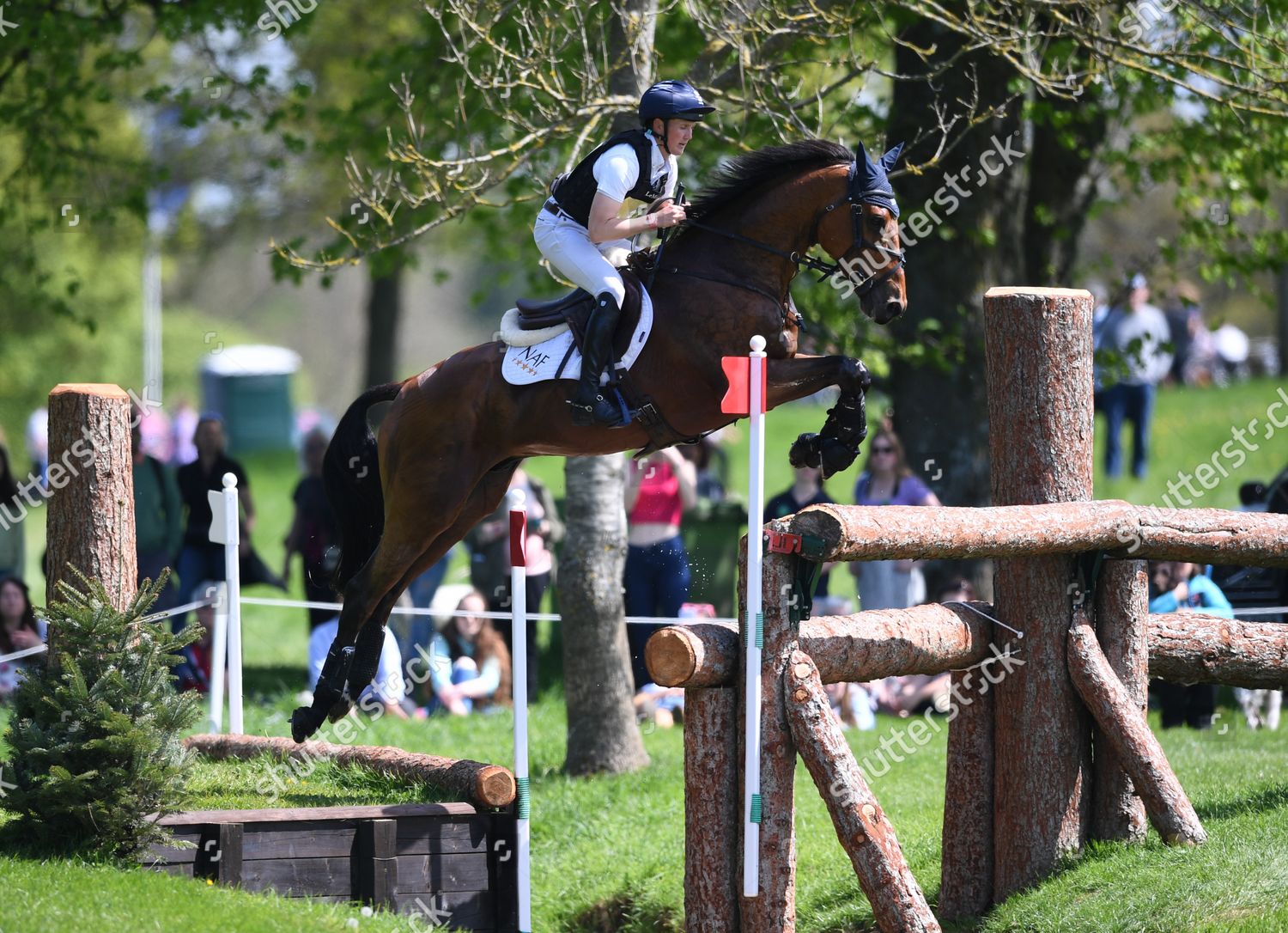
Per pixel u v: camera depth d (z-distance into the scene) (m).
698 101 8.76
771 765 7.75
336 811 8.56
